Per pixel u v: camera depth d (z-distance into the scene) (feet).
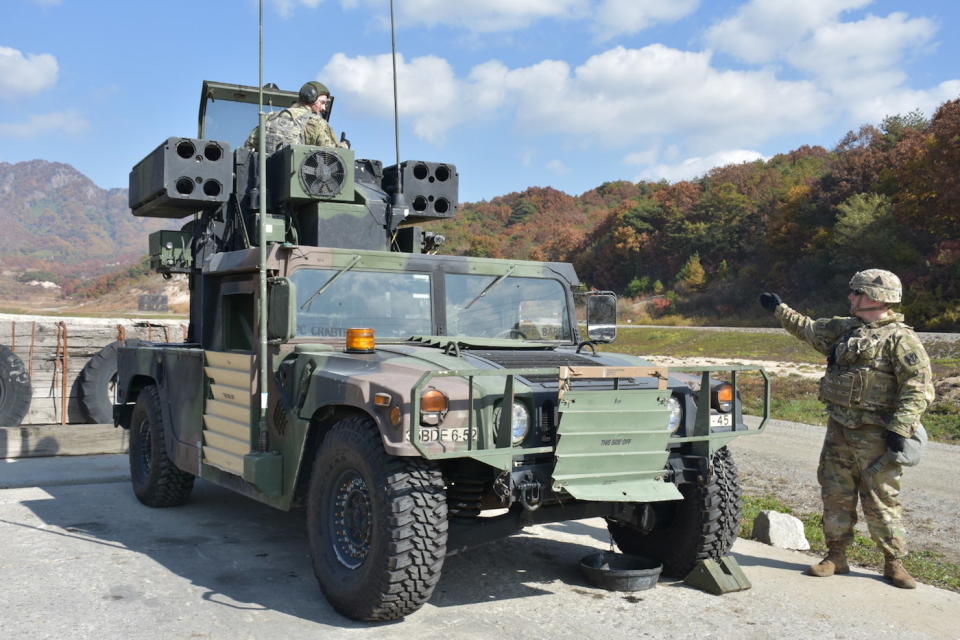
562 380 13.75
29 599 15.11
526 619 14.47
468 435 13.44
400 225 24.18
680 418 15.84
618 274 258.57
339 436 14.61
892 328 16.52
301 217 20.10
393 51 22.57
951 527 22.04
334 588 14.38
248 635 13.55
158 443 22.04
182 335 37.60
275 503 16.56
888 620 14.62
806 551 19.66
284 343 16.57
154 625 13.93
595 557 17.33
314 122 22.57
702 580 16.34
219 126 25.90
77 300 645.10
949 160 139.74
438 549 13.52
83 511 22.30
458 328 18.24
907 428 15.97
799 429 41.06
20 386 32.68
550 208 523.29
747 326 163.73
